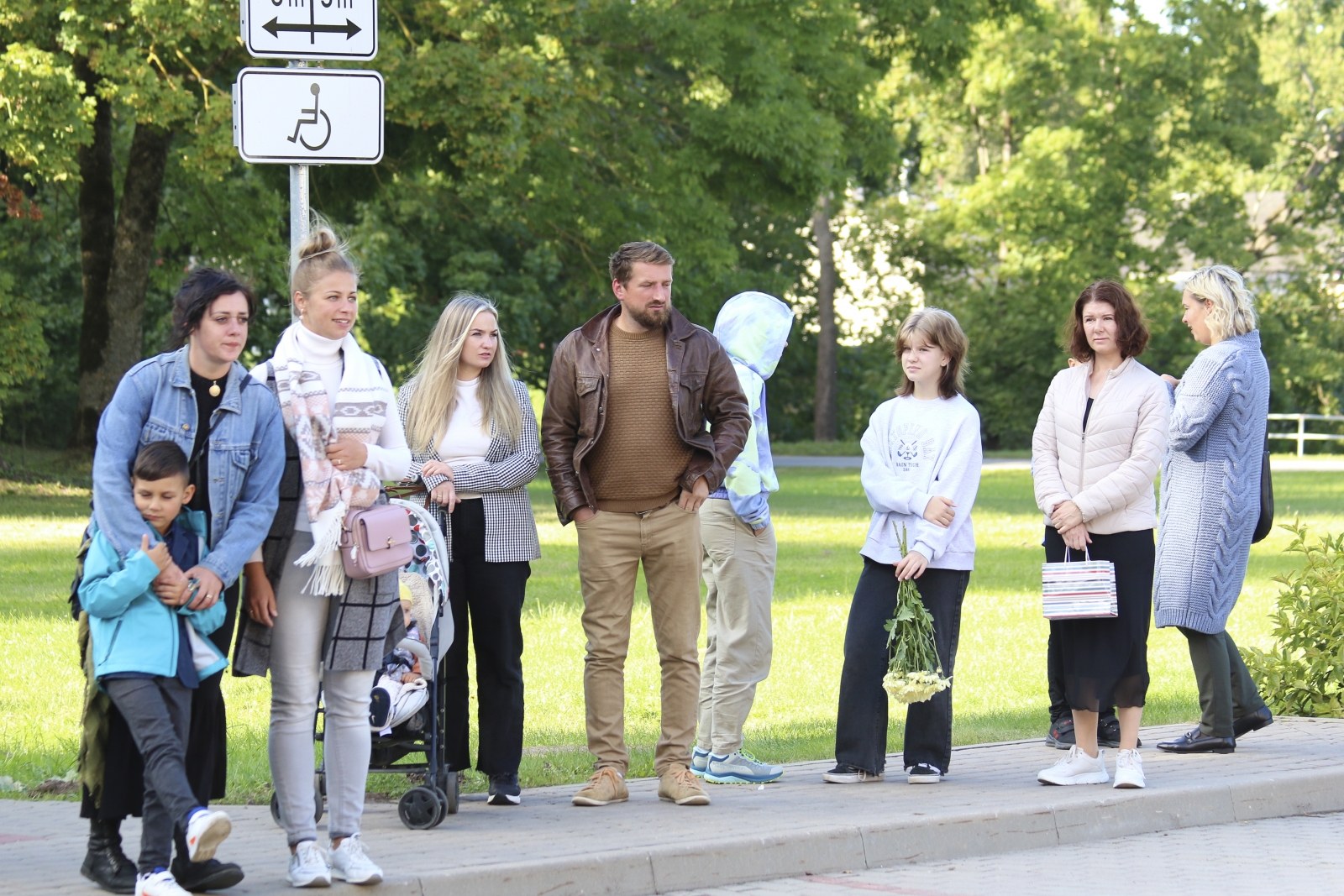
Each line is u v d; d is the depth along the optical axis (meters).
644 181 45.53
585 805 9.97
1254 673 14.48
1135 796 10.15
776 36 44.78
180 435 7.38
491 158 35.34
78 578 7.38
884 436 10.99
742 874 8.59
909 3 51.81
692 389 9.99
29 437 56.62
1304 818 10.66
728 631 10.85
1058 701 12.51
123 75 32.88
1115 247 75.88
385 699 8.88
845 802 10.01
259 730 12.78
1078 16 76.25
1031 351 77.69
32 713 13.17
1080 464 11.09
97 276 43.62
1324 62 106.00
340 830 7.70
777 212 45.41
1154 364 76.12
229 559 7.28
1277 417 73.62
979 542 31.62
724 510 10.73
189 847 6.75
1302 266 83.12
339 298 7.84
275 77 9.66
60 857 8.43
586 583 10.20
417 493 9.81
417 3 36.50
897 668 10.43
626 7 42.81
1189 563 11.93
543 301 63.12
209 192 45.22
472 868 7.83
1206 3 74.44
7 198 37.53
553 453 10.12
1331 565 14.56
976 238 80.88
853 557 28.20
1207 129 73.75
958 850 9.34
